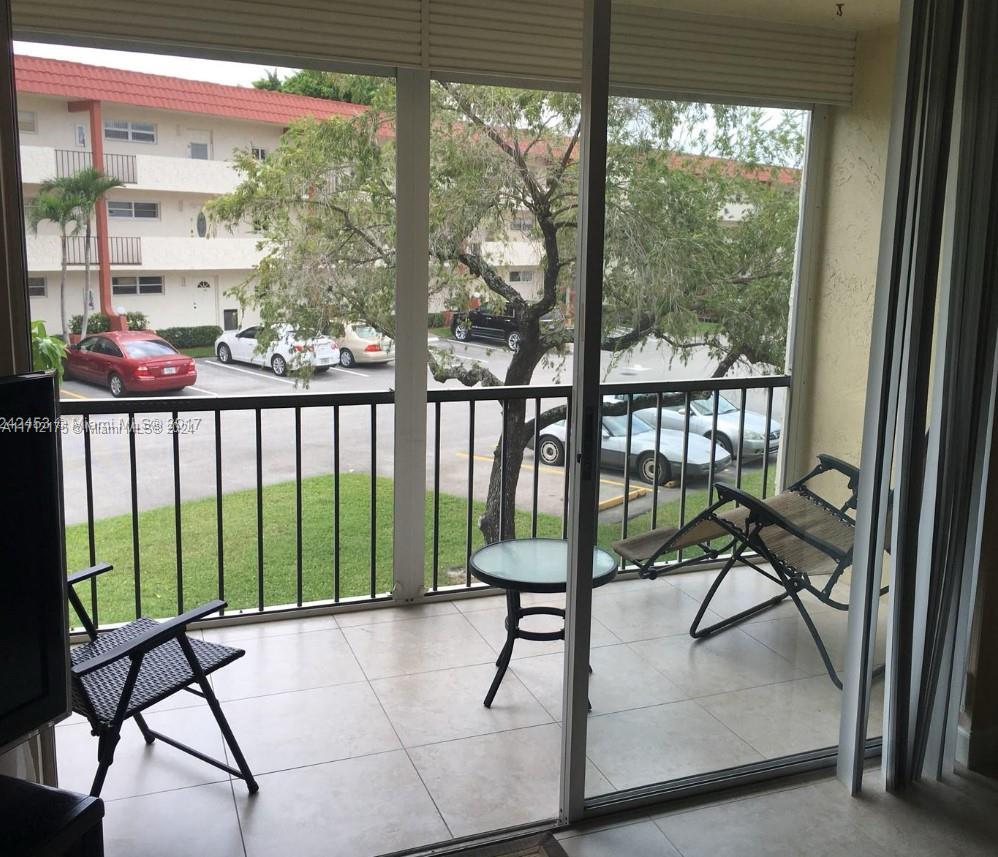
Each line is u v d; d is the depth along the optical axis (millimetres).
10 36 1614
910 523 2275
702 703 2371
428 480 5867
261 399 3236
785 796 2346
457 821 2199
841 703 2410
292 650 3145
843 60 2156
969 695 2471
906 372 2221
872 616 2318
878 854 2105
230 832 2137
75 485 5031
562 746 2207
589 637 2152
